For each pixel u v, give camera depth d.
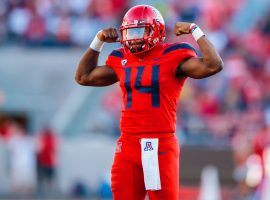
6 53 58.94
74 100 57.03
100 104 55.81
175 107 20.73
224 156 50.06
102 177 49.66
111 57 21.16
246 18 63.91
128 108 20.62
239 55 59.44
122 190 20.58
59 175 51.97
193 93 54.66
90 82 21.64
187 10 62.94
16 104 57.94
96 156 52.34
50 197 49.94
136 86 20.53
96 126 55.09
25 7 61.41
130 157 20.53
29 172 51.47
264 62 58.97
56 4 61.59
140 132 20.44
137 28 20.44
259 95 55.28
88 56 21.64
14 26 60.94
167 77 20.44
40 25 60.47
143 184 20.62
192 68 20.34
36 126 57.59
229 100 54.50
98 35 21.48
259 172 41.84
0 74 58.50
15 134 53.06
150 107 20.41
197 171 49.94
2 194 50.88
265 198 40.38
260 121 52.81
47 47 59.81
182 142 51.72
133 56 20.81
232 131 52.44
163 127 20.44
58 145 52.25
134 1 61.41
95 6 61.59
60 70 58.56
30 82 58.50
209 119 52.97
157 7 59.97
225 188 49.03
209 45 20.25
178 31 20.69
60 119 56.31
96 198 49.00
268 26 63.78
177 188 20.53
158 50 20.66
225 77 56.00
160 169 20.33
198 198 47.28
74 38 60.47
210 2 63.78
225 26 62.75
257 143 42.03
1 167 51.84
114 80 21.55
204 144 51.81
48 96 58.09
